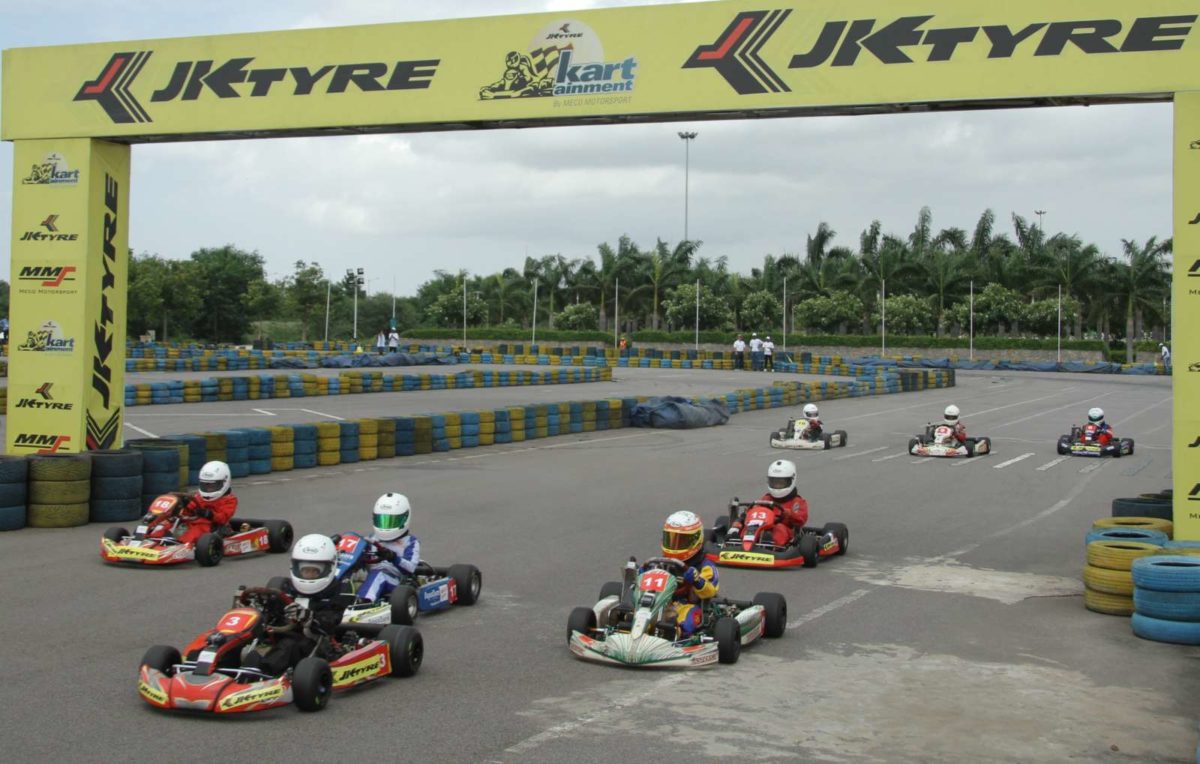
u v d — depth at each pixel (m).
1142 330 84.06
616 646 8.52
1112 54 12.76
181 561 12.18
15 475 14.21
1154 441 30.19
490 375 44.75
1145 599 9.89
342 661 7.63
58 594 10.74
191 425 26.42
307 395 37.25
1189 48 12.49
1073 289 74.81
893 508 17.78
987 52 13.29
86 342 17.31
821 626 10.15
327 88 16.17
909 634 9.91
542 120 15.56
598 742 6.88
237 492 17.73
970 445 25.84
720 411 33.88
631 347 75.12
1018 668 8.85
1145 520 12.79
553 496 18.11
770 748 6.85
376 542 9.96
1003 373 67.19
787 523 13.60
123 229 17.91
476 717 7.34
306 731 6.98
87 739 6.75
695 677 8.39
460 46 15.62
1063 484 21.03
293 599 8.14
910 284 79.50
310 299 87.25
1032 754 6.87
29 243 17.48
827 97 14.02
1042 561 13.57
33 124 17.45
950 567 13.10
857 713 7.60
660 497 18.22
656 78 14.80
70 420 17.28
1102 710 7.79
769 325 80.62
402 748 6.69
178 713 7.28
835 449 26.88
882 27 13.77
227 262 89.81
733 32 14.45
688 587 9.23
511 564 12.66
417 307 104.88
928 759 6.73
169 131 16.88
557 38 15.20
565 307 82.31
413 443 24.02
